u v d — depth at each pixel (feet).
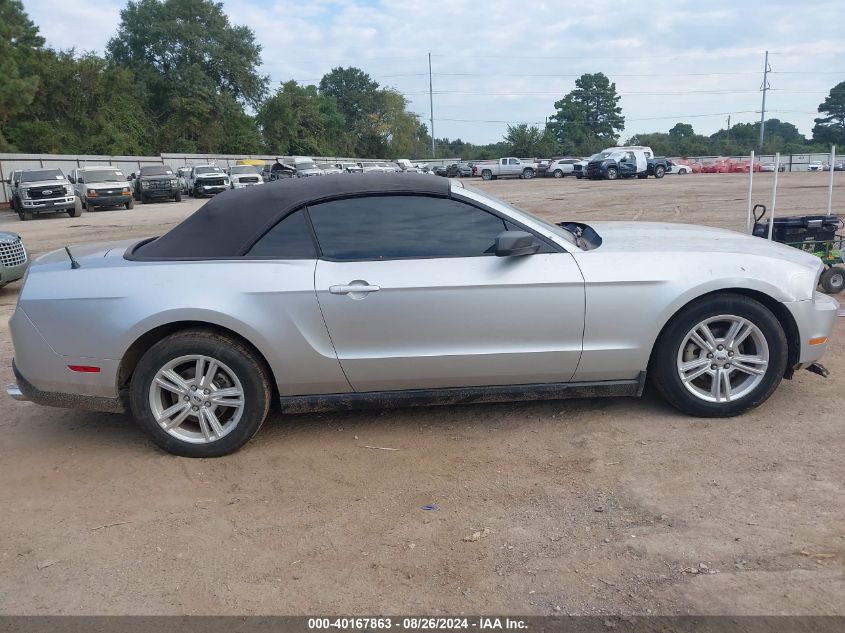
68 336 12.92
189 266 13.05
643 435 13.20
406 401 13.50
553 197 86.89
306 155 244.22
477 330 13.03
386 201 13.42
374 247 13.20
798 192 77.56
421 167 189.06
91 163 138.92
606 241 14.52
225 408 13.46
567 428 13.74
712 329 13.67
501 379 13.47
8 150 139.95
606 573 9.10
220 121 213.87
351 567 9.52
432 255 13.15
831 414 13.78
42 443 14.20
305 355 12.92
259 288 12.75
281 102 232.73
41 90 151.12
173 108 205.87
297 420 14.85
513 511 10.78
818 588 8.54
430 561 9.57
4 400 16.71
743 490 11.00
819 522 9.98
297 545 10.12
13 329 13.26
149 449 13.73
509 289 12.89
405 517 10.76
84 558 10.02
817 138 331.36
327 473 12.37
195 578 9.43
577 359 13.28
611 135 348.38
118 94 184.03
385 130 290.97
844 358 17.17
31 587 9.39
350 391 13.50
